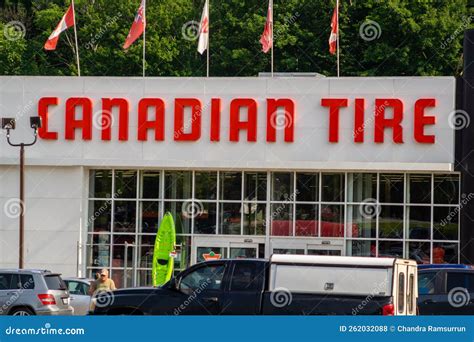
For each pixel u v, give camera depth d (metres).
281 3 77.25
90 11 77.75
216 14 77.69
